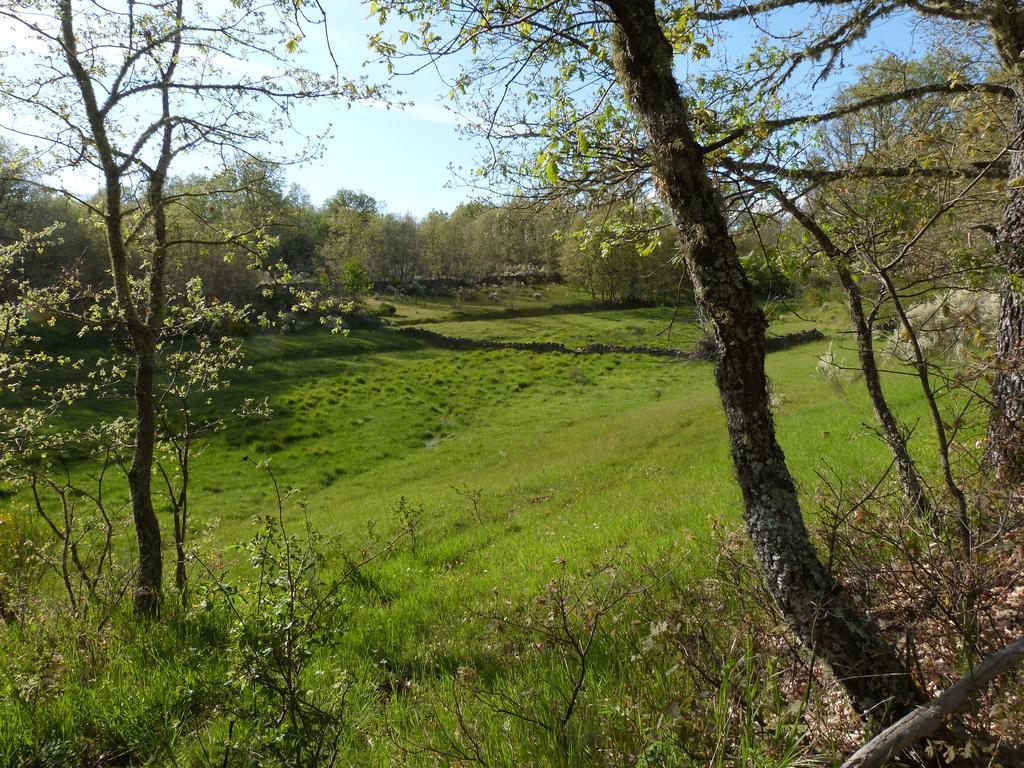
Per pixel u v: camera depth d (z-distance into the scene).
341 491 23.12
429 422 32.81
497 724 3.76
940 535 3.85
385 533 14.38
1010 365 4.08
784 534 3.01
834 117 4.77
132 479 6.73
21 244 7.31
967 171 4.73
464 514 15.17
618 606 5.17
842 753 2.78
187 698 4.14
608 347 49.62
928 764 2.61
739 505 9.01
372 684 4.94
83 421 27.27
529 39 3.63
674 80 3.20
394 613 6.85
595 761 3.23
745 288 3.09
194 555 5.55
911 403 14.75
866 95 5.76
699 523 8.40
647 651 3.94
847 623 2.90
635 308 69.62
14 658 5.16
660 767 2.72
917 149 4.86
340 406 35.25
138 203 6.78
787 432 16.56
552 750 3.36
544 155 3.79
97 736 4.36
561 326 61.22
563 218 4.82
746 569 4.07
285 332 49.47
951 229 5.09
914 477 4.56
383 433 30.81
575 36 3.54
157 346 7.30
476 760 3.31
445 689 4.60
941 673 3.09
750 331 3.07
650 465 17.94
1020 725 2.63
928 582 3.42
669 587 5.16
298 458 27.03
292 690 3.29
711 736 2.93
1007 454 4.74
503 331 59.94
